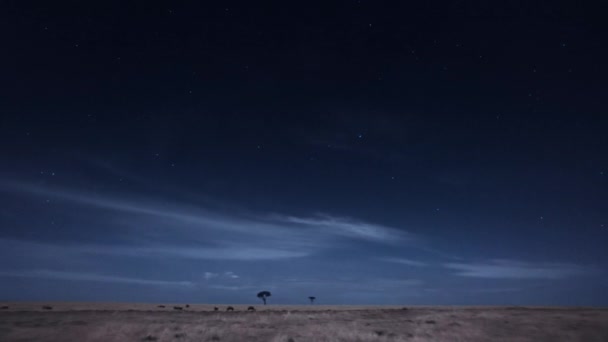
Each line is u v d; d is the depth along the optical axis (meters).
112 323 33.97
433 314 48.34
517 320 38.34
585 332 30.31
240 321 38.91
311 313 53.19
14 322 35.28
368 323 37.50
